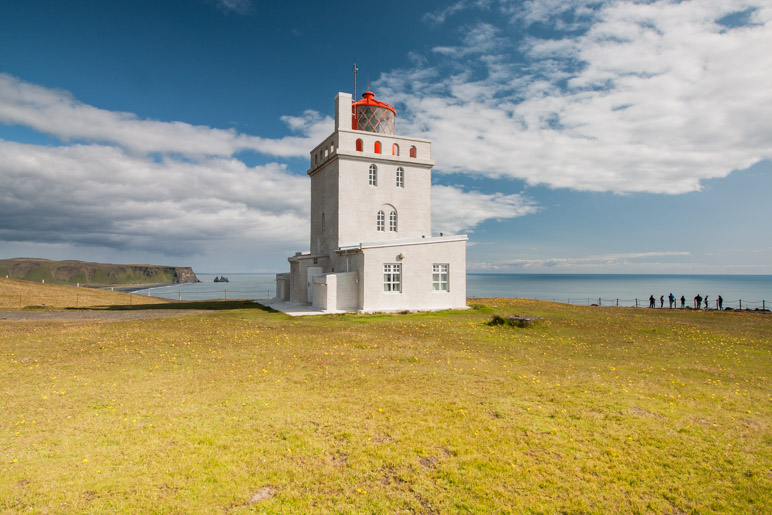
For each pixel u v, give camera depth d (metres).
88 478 6.23
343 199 33.59
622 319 26.92
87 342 16.89
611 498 6.05
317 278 31.25
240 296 83.50
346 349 15.87
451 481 6.39
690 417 8.94
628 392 10.62
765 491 6.21
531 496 6.05
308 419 8.60
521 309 32.44
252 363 13.46
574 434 8.04
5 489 5.88
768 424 8.63
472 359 14.45
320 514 5.55
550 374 12.49
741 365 14.12
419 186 36.22
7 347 15.69
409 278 29.92
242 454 7.07
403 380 11.56
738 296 135.00
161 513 5.46
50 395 9.98
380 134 35.56
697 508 5.82
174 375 11.97
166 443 7.42
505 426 8.36
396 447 7.39
